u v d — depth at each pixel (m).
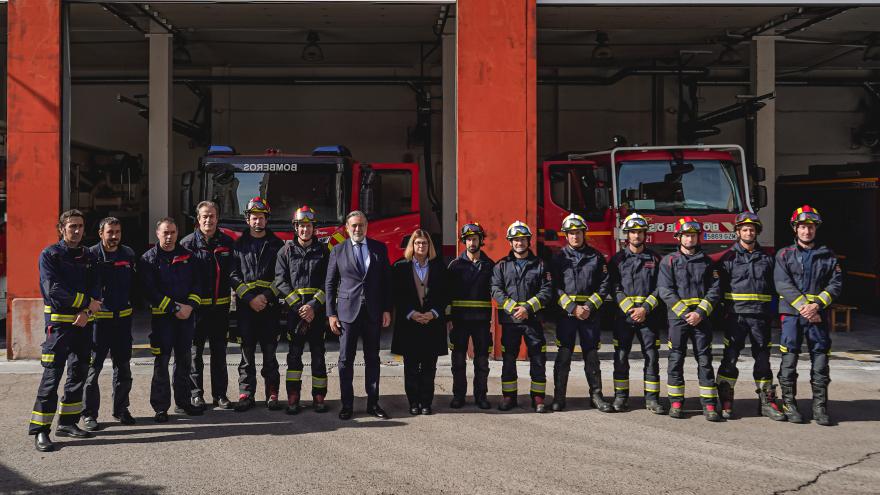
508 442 5.70
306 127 18.39
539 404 6.68
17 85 8.77
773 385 6.57
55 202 8.78
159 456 5.32
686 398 7.23
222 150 10.48
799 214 6.33
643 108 18.64
